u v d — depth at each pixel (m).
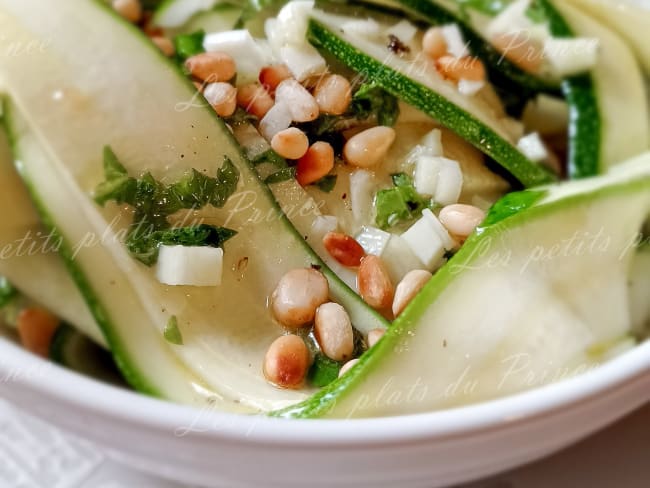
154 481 0.12
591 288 0.12
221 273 0.13
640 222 0.13
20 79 0.13
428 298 0.11
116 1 0.18
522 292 0.12
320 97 0.14
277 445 0.08
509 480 0.12
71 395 0.09
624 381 0.09
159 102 0.13
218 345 0.12
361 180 0.14
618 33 0.18
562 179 0.16
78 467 0.12
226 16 0.17
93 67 0.13
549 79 0.17
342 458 0.08
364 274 0.13
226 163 0.13
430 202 0.14
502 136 0.16
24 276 0.14
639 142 0.17
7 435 0.13
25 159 0.13
